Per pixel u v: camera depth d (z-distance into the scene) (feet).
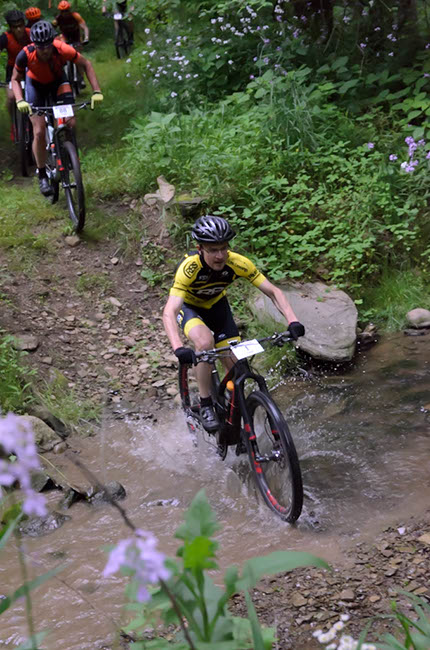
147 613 6.53
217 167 25.20
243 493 14.05
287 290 21.99
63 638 9.87
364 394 17.89
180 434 16.69
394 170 24.99
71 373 18.86
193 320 14.24
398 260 23.53
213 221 13.24
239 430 14.10
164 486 14.48
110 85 38.55
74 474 15.01
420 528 12.24
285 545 12.11
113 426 17.04
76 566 11.71
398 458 14.78
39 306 21.12
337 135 27.12
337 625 6.51
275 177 25.18
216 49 32.50
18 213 25.25
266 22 32.50
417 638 6.01
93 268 23.07
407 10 32.19
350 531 12.39
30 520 12.98
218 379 14.96
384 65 30.81
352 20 32.37
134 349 20.06
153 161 26.20
